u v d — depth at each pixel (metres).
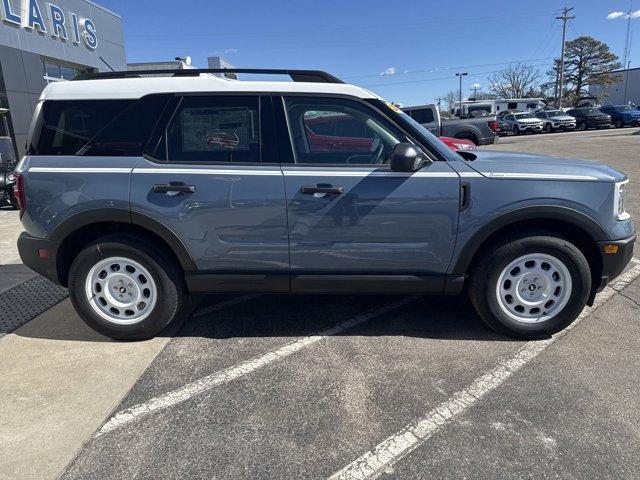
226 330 3.87
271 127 3.41
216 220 3.38
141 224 3.39
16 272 5.40
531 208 3.29
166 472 2.34
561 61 50.84
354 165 3.37
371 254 3.42
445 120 14.77
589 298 3.59
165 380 3.15
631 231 3.50
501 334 3.63
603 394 2.89
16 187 3.51
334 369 3.24
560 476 2.26
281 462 2.40
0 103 12.73
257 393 2.98
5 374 3.26
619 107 36.56
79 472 2.36
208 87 3.43
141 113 3.44
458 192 3.30
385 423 2.68
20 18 13.20
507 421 2.67
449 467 2.34
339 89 3.44
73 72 16.22
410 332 3.76
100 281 3.60
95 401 2.94
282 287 3.54
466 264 3.42
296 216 3.35
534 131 35.12
